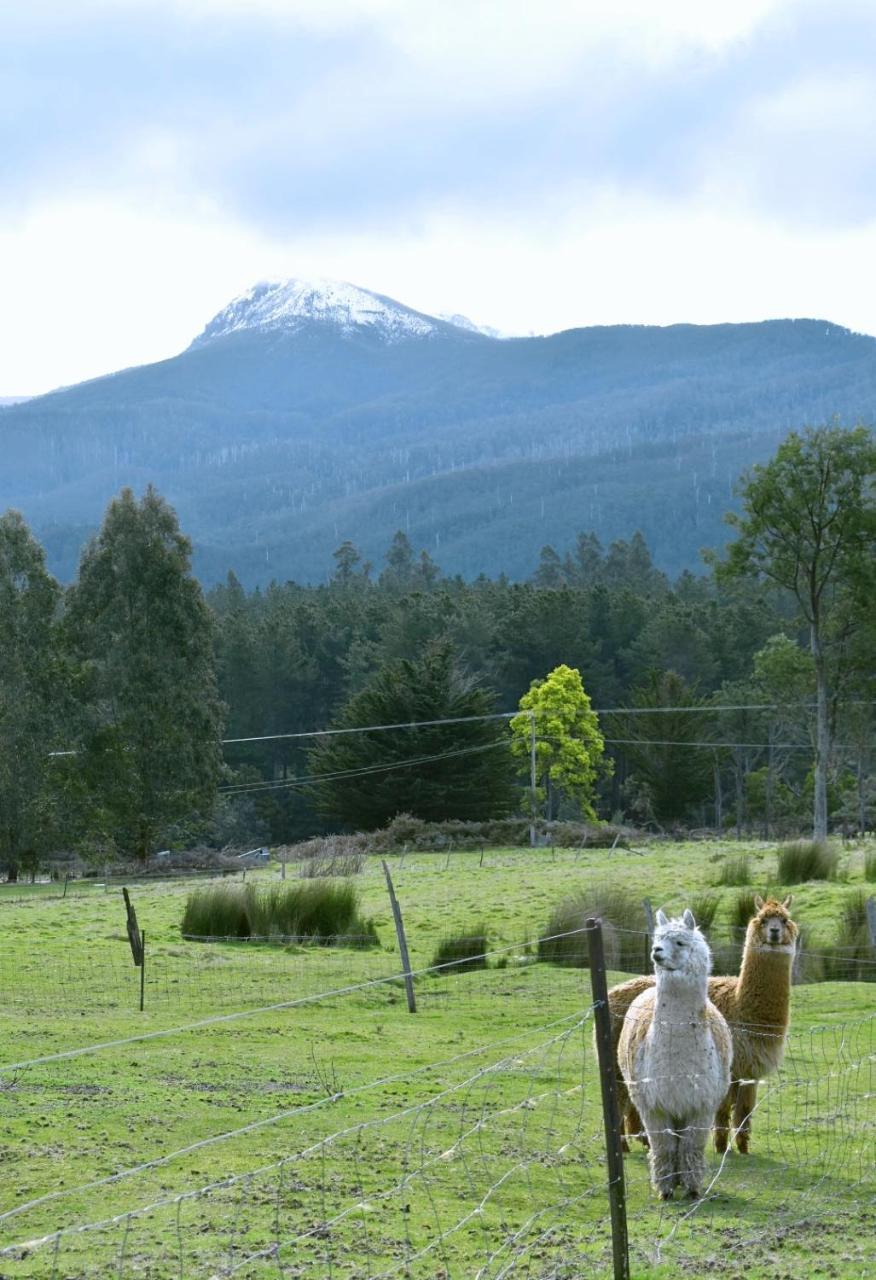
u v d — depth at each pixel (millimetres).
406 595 143125
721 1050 11305
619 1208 7930
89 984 24203
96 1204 10312
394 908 22281
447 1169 11500
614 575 193125
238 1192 10656
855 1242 9570
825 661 74000
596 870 50031
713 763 99625
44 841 72812
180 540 77438
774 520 70938
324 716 125250
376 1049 17672
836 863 41625
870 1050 17578
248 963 27484
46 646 74438
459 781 82438
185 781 74188
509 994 23656
